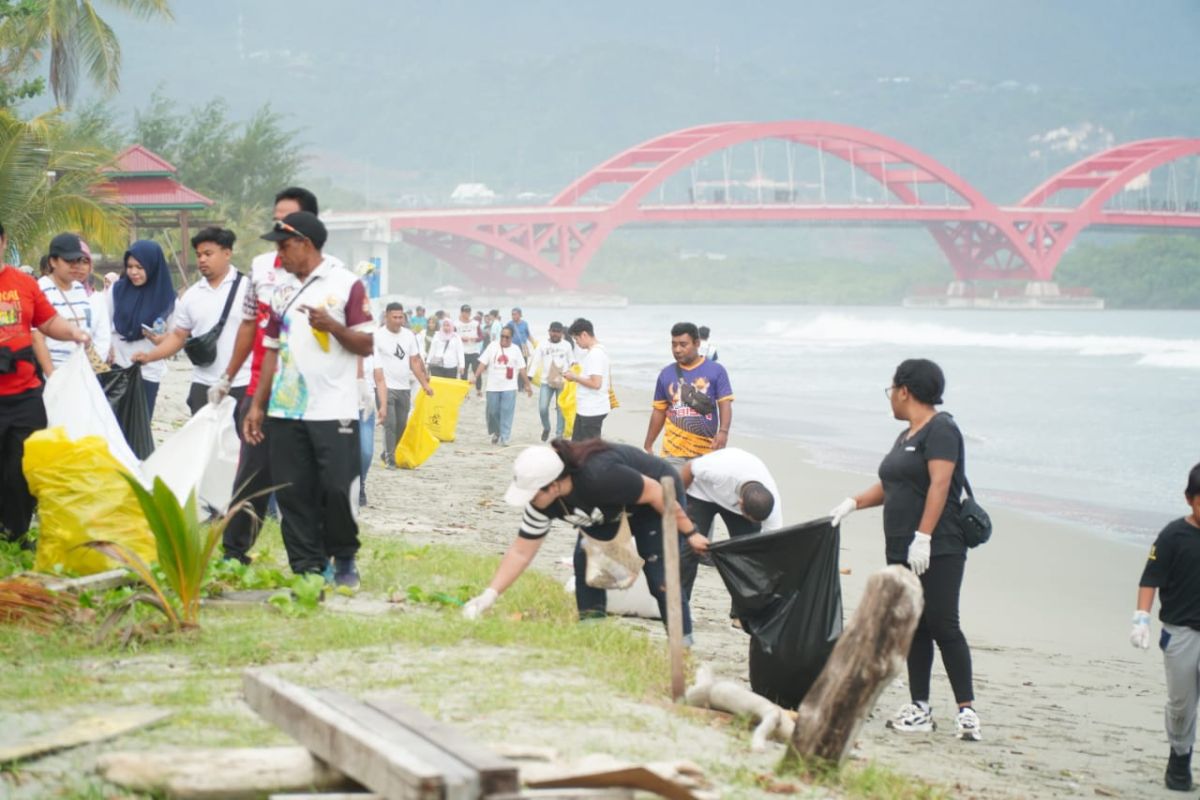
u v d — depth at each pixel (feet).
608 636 43.06
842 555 85.46
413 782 21.75
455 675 35.99
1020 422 187.52
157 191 244.01
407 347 106.22
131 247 62.18
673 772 26.63
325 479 46.16
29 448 45.37
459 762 22.68
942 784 35.86
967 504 43.73
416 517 82.53
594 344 99.81
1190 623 42.24
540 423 174.19
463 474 108.58
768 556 41.96
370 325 46.01
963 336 526.16
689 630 46.70
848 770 32.99
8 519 51.65
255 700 28.09
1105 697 53.67
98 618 39.93
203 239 57.06
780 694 41.86
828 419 192.34
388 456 108.78
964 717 43.96
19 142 160.04
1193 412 201.36
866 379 281.74
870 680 30.99
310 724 25.58
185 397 141.18
